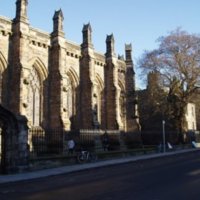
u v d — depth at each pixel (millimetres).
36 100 43281
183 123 62812
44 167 27984
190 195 13789
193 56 59781
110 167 29672
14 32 40000
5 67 39281
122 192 14898
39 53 43656
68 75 49094
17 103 38250
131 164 31984
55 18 45719
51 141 37719
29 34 41594
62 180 20984
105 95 56750
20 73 38656
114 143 51750
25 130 26250
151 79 61438
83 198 13789
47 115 44125
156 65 61219
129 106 61000
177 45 60344
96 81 54750
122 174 22672
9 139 25219
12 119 25422
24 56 39719
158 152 47938
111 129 55562
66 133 39250
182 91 61031
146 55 62375
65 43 46438
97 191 15508
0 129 25781
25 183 20359
